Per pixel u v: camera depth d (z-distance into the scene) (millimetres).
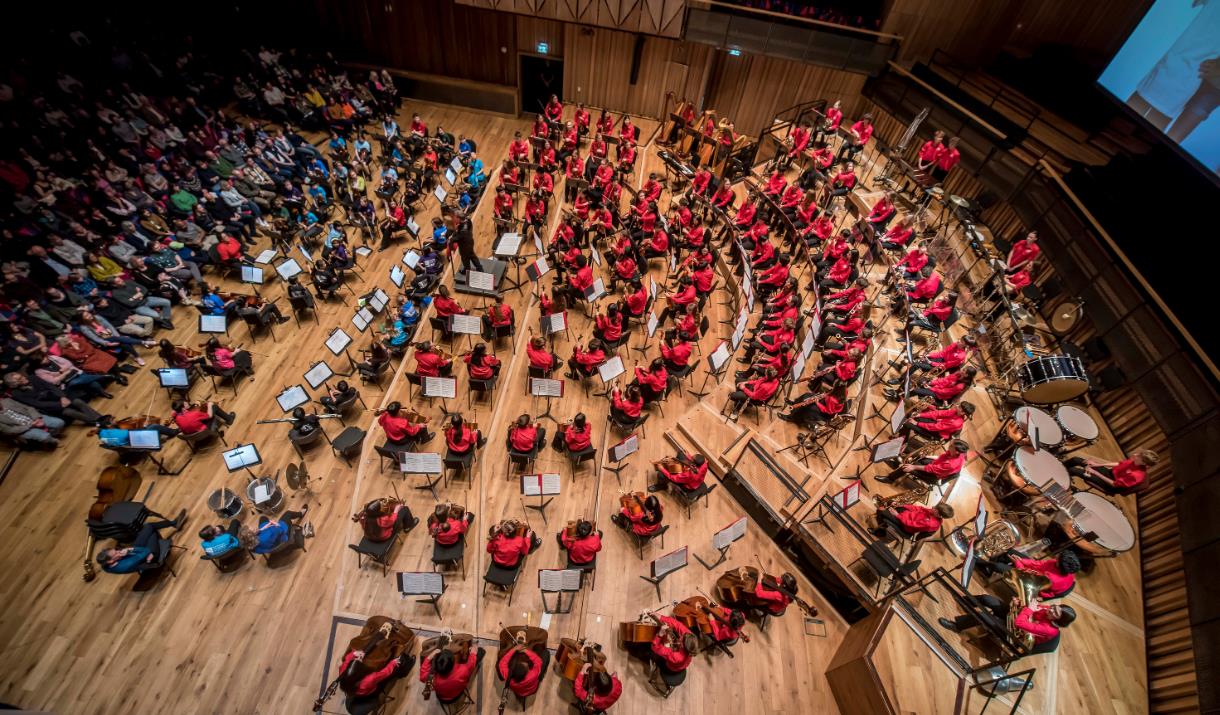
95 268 12852
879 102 20125
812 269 14867
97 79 17219
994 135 16094
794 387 12711
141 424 10680
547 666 8469
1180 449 9578
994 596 8508
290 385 12750
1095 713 7707
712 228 17844
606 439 11664
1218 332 10352
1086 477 9602
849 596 9328
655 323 11688
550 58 23094
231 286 14867
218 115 18406
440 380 9906
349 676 7344
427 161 18984
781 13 19891
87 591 9148
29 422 10695
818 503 9711
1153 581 9008
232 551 9344
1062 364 10398
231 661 8531
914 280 13992
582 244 15742
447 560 9039
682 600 9336
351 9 22672
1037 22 18375
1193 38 13375
